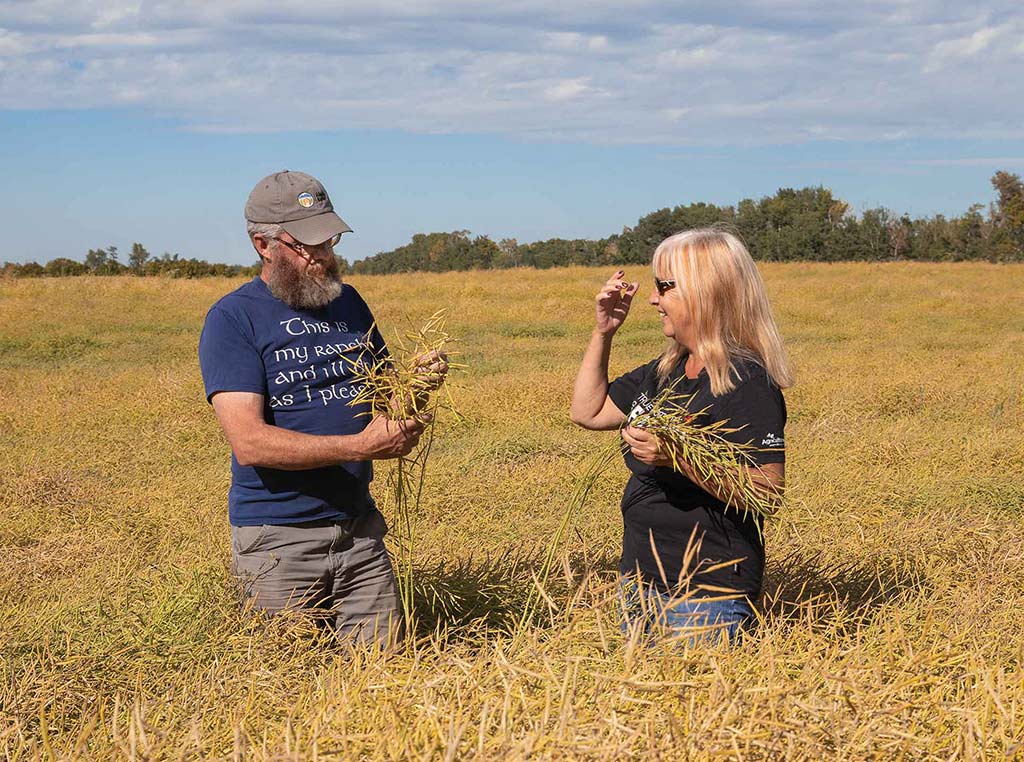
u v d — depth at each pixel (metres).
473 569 4.21
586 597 3.34
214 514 6.12
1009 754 2.13
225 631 3.32
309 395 3.38
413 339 3.34
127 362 15.20
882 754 2.11
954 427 8.88
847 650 2.76
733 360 2.96
